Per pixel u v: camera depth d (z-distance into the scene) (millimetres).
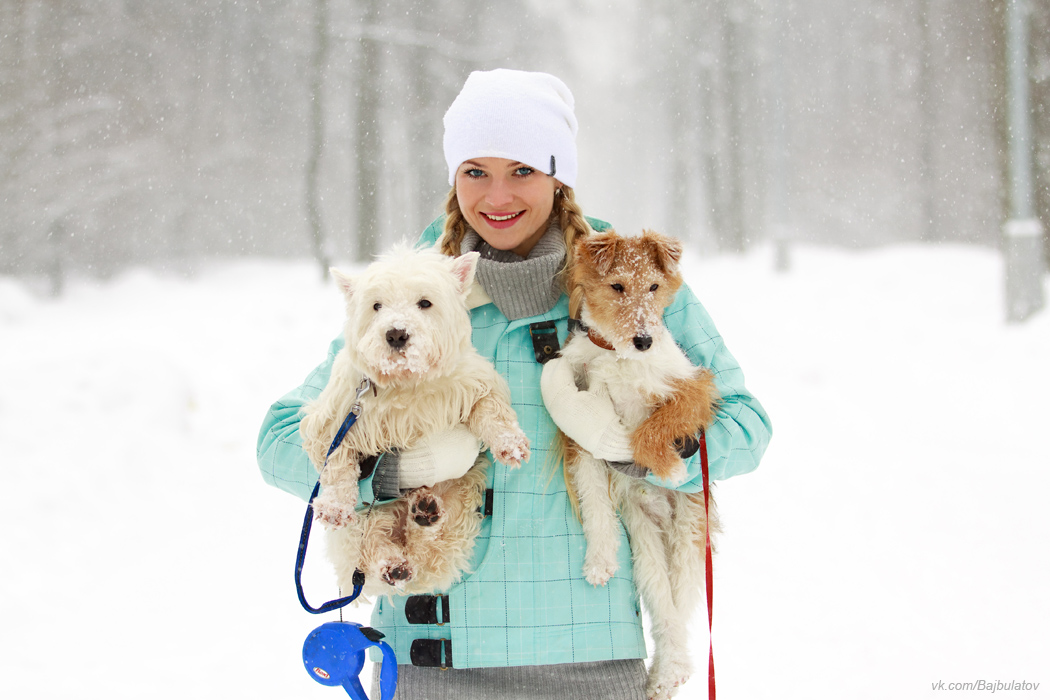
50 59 23562
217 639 4441
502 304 2260
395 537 2133
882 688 3770
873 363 10266
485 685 2072
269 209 29438
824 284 16531
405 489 2111
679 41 30500
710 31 29234
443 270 2191
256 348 12219
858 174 33312
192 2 25000
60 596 4930
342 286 2238
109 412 7598
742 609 4617
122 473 6785
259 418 8875
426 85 24438
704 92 29562
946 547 5211
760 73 30281
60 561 5406
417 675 2092
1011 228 11469
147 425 7531
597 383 2338
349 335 2135
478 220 2373
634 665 2158
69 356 8336
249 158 27625
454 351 2107
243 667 4145
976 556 5055
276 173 28344
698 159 31750
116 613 4734
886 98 32062
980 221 28172
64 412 7422
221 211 28203
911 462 6828
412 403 2035
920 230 32344
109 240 24719
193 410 8516
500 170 2312
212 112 26891
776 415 8570
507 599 2092
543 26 29406
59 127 23500
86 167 24000
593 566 2156
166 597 4953
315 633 1953
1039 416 7668
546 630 2090
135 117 25297
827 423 8148
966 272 15945
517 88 2320
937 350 10562
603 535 2193
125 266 24750
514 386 2254
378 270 2156
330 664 1924
